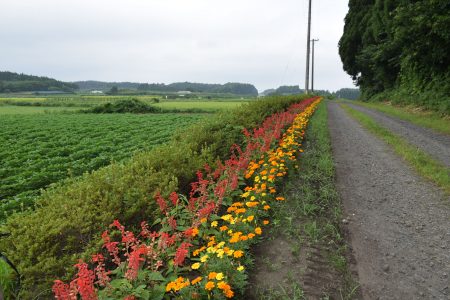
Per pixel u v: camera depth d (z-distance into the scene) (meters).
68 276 3.31
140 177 4.99
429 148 10.27
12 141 16.83
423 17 17.64
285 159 7.16
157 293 3.00
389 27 31.80
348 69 55.31
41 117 33.56
